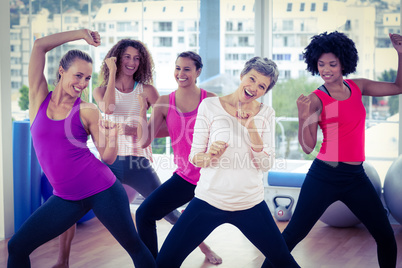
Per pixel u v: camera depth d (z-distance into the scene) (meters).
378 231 2.61
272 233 2.24
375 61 6.06
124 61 3.30
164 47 9.02
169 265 2.23
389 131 5.73
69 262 3.47
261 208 2.27
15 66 11.59
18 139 4.09
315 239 4.04
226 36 10.22
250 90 2.28
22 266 2.36
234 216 2.25
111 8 9.10
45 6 9.79
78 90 2.40
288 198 4.75
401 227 4.42
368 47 6.09
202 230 2.25
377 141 5.77
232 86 10.41
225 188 2.22
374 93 2.85
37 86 2.43
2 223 4.00
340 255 3.62
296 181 4.79
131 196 4.33
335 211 4.21
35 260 3.51
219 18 10.26
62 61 2.40
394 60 6.00
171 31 9.02
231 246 3.90
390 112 6.88
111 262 3.48
